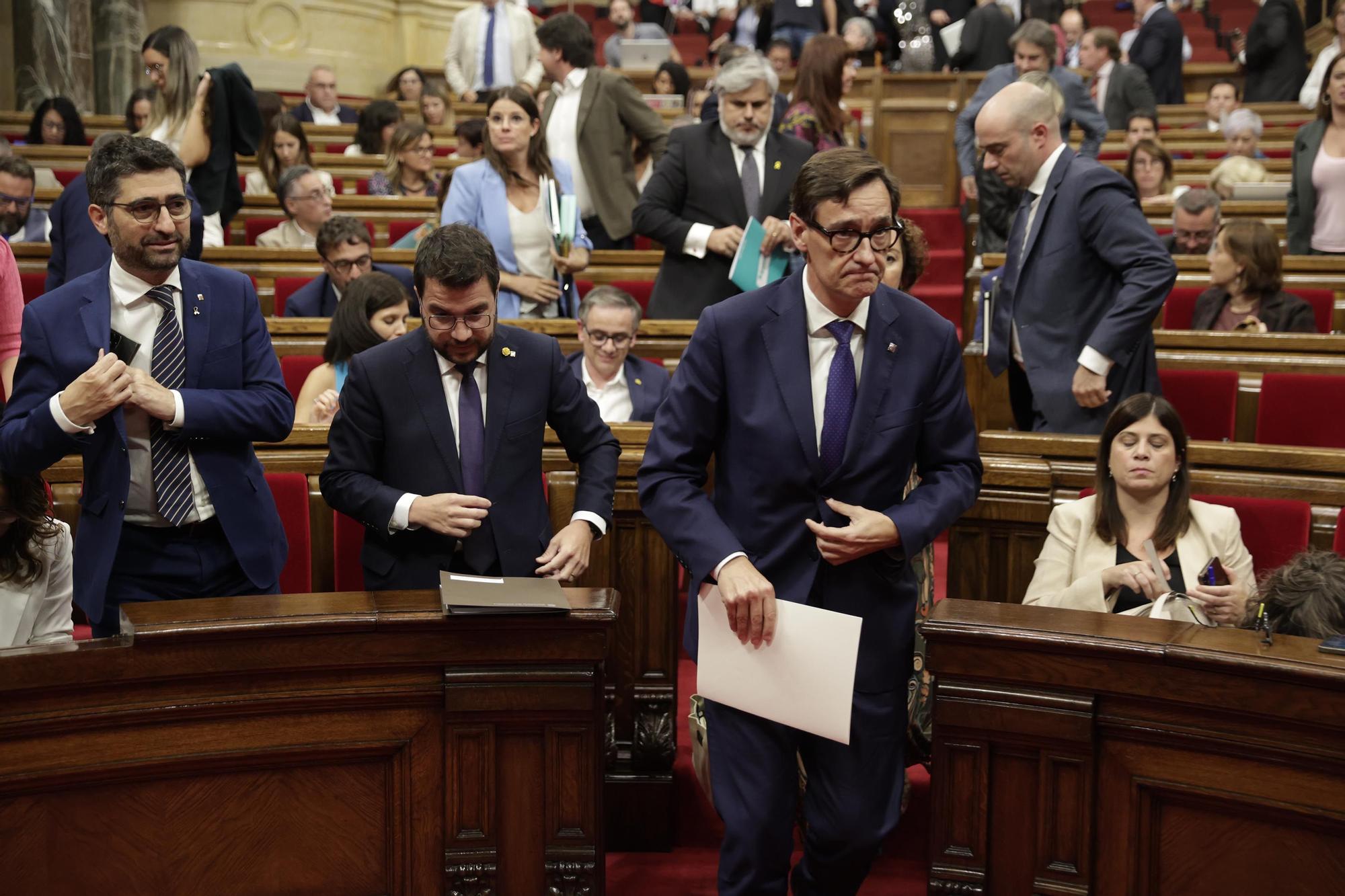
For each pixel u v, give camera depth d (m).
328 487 2.57
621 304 4.10
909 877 3.05
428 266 2.40
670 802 3.16
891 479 2.24
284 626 2.11
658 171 4.63
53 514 2.72
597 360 4.14
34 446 2.29
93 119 10.41
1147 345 3.71
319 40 13.56
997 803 2.09
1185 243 5.94
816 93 5.55
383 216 7.26
